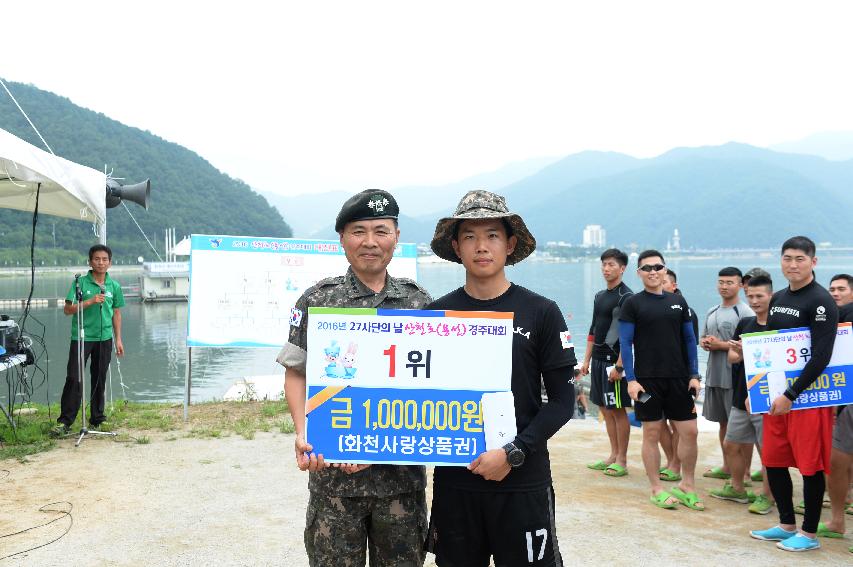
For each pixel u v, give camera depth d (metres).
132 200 8.38
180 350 42.59
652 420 4.88
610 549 3.89
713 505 4.85
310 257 7.88
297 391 2.41
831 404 3.84
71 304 6.55
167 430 6.91
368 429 2.20
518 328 2.25
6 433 6.45
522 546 2.14
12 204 7.40
